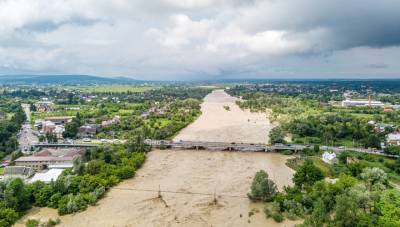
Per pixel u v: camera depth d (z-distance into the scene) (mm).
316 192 164875
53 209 168625
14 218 153375
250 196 181375
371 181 182375
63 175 198500
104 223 154625
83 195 175500
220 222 156250
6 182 175375
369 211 149875
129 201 179250
